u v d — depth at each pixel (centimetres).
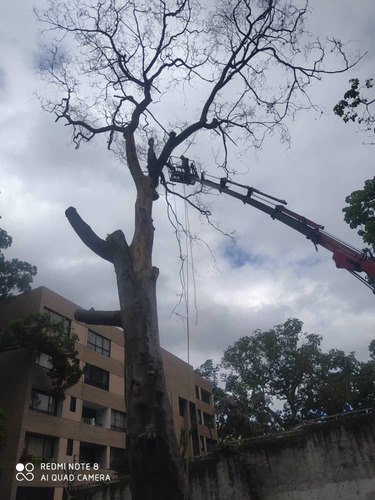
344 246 1349
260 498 1026
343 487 977
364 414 1034
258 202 1491
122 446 2761
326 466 1009
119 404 2867
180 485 495
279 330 3572
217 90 891
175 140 870
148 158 885
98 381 2758
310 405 3244
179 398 3716
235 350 3569
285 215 1461
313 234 1407
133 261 663
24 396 2166
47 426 2247
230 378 3544
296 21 939
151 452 491
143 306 599
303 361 3322
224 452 1102
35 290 2477
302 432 1062
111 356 2947
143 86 916
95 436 2569
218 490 1068
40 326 2167
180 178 1455
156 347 570
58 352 2180
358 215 1603
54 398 2383
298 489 1008
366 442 998
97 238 700
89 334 2797
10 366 2289
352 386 3219
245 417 1269
